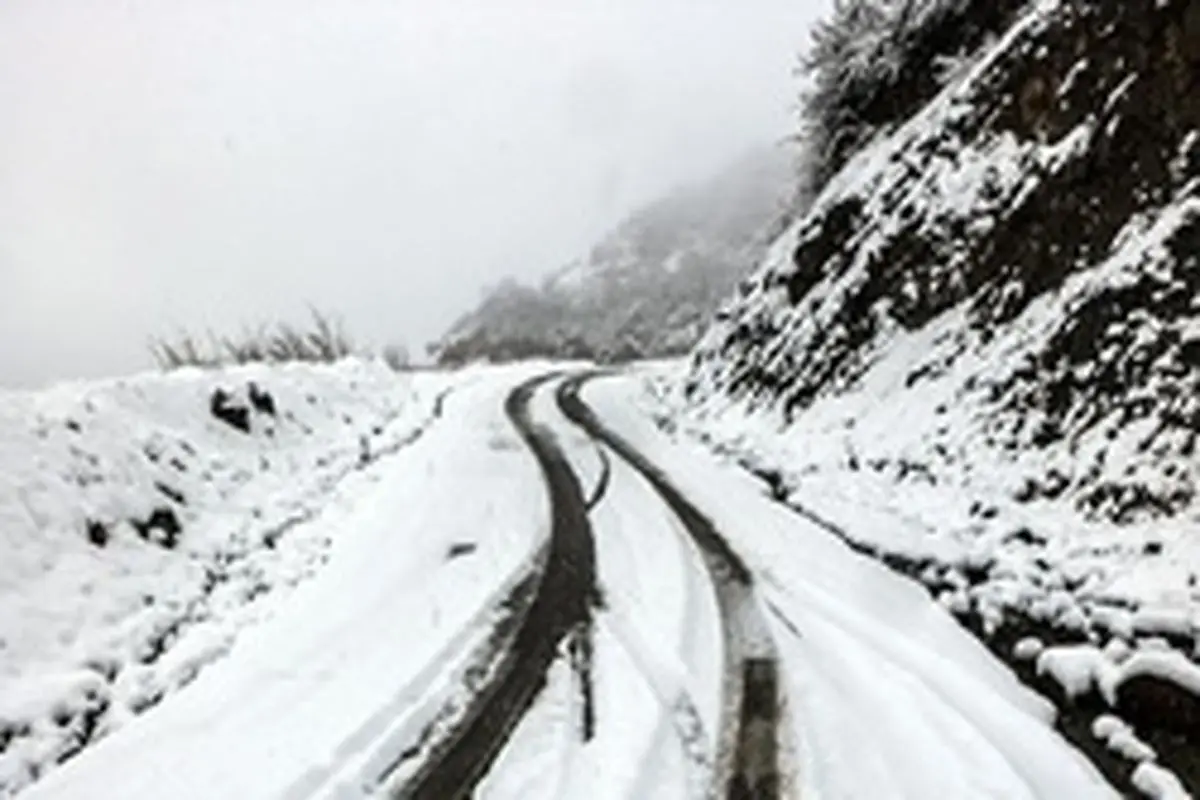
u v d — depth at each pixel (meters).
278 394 15.26
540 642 7.84
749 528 10.87
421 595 8.98
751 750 6.09
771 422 15.41
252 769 5.98
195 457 11.38
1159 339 8.12
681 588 9.00
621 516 11.53
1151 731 5.76
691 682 7.05
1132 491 7.60
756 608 8.51
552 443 16.20
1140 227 9.05
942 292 12.42
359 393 18.81
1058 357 9.33
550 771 5.91
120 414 10.79
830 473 11.92
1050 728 6.20
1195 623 6.09
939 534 8.98
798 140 20.27
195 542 9.65
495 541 10.62
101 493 9.04
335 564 9.96
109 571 8.27
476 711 6.71
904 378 12.30
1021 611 7.38
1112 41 10.29
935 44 16.14
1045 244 10.58
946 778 5.68
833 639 7.75
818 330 15.27
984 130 12.66
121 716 6.77
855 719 6.45
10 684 6.59
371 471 14.22
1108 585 6.94
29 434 9.02
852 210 15.73
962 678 6.91
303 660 7.57
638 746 6.13
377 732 6.41
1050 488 8.51
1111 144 9.83
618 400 21.75
